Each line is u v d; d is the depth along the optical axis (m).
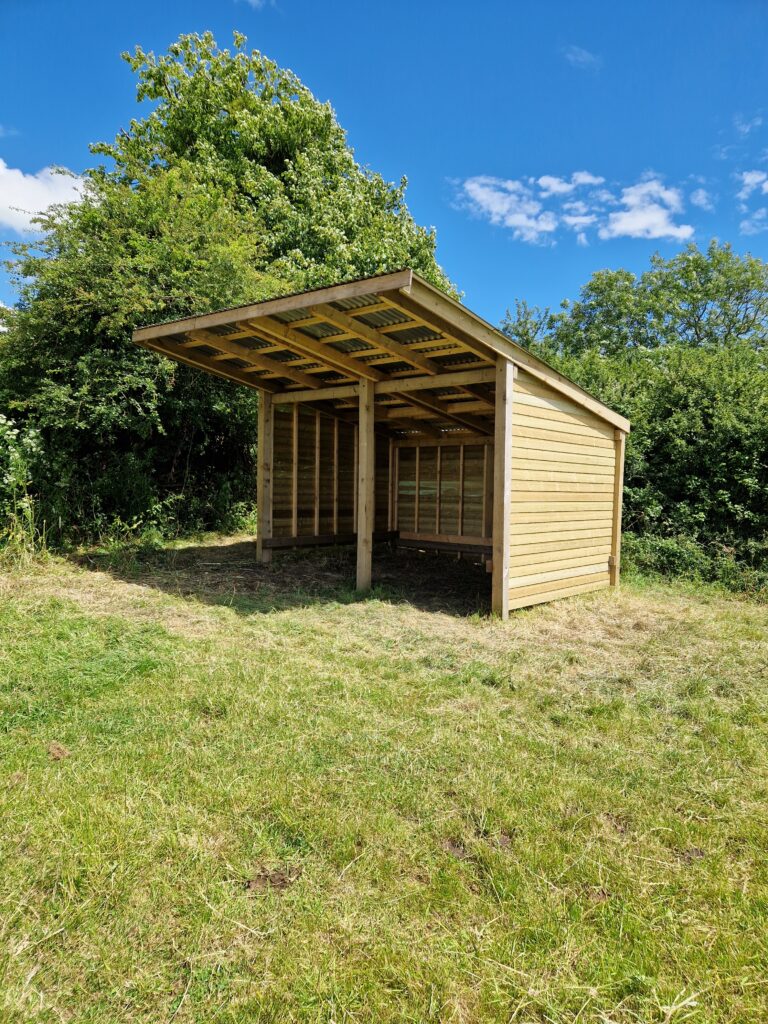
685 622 5.79
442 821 2.30
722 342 25.59
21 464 7.41
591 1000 1.54
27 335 8.99
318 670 4.03
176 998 1.53
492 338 5.55
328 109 19.45
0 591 5.74
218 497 11.04
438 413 8.28
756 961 1.67
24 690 3.47
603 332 29.16
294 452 8.84
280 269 14.77
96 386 8.88
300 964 1.63
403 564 9.34
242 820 2.28
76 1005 1.50
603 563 7.67
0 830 2.17
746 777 2.72
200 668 3.95
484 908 1.86
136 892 1.89
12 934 1.72
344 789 2.50
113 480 9.37
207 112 17.80
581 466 7.10
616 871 2.04
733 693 3.83
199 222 10.96
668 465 9.02
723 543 8.30
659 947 1.72
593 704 3.55
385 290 4.70
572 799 2.48
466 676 3.96
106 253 9.48
